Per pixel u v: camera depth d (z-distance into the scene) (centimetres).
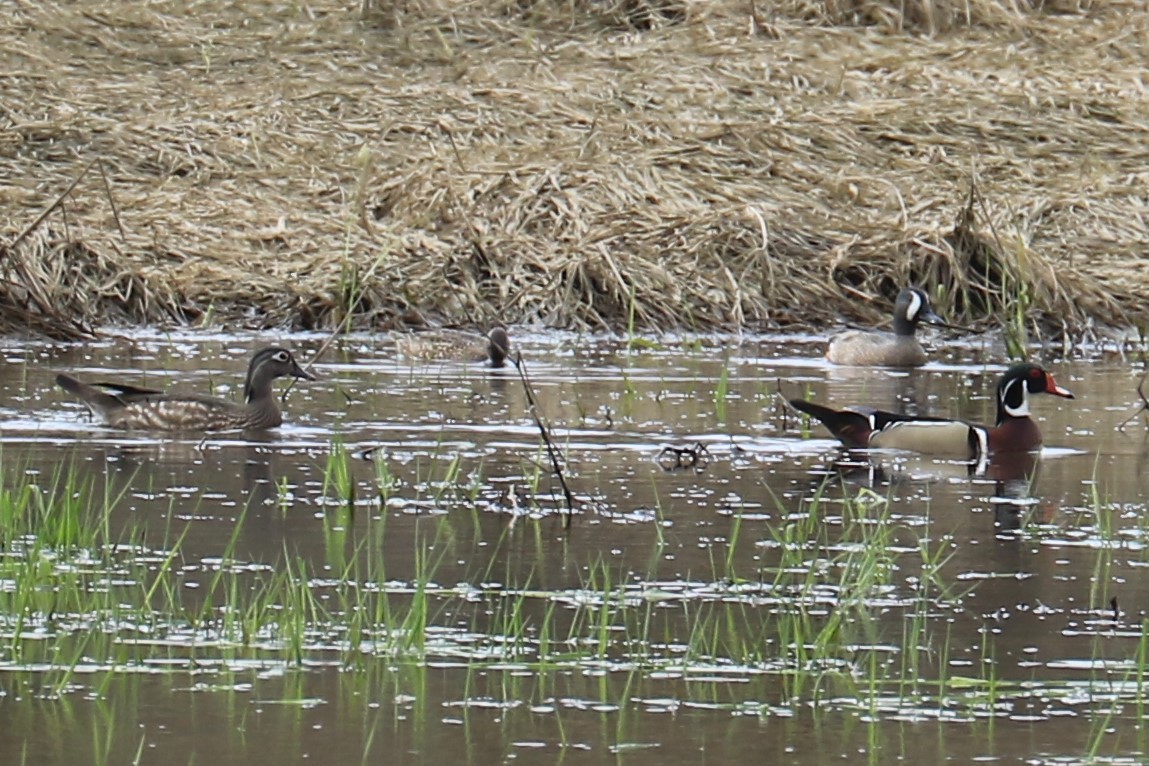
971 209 2425
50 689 929
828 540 1241
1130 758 855
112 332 2225
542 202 2470
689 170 2598
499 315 2311
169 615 1048
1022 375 1596
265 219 2470
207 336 2233
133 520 1273
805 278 2392
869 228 2469
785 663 984
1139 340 2327
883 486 1434
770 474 1474
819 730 888
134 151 2623
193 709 903
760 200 2527
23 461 1481
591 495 1372
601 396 1845
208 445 1573
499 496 1366
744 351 2217
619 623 1048
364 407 1772
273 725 884
